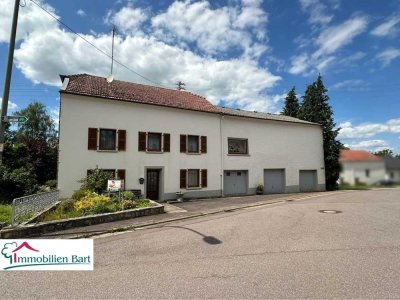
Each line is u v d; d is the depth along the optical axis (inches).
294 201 711.1
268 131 1011.9
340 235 329.1
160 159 765.9
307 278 200.1
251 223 410.6
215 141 875.4
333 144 1218.6
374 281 193.6
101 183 604.7
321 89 1347.2
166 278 204.5
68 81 733.9
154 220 446.6
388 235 328.5
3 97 382.3
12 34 386.6
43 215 417.7
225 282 194.9
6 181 609.6
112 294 179.9
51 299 174.6
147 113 759.1
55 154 1112.2
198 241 310.5
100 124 690.8
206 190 840.9
